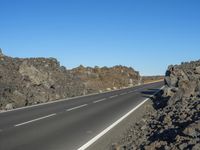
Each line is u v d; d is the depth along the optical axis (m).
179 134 9.53
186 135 9.13
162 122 13.75
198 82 19.92
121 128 15.27
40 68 37.25
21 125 15.73
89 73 65.75
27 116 19.20
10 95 26.36
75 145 11.50
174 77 30.72
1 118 18.36
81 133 13.74
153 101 30.12
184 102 16.08
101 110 22.50
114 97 35.97
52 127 15.17
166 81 31.91
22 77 31.58
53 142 11.91
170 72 33.06
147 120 16.78
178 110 14.52
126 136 13.40
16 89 28.11
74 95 39.41
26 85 30.58
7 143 11.64
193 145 8.07
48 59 43.56
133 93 43.25
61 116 19.16
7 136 12.93
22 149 10.76
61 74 42.16
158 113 18.06
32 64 37.16
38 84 33.03
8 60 34.53
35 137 12.75
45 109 23.27
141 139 11.82
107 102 29.22
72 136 13.07
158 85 70.06
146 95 38.38
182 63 37.06
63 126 15.48
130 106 25.42
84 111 21.88
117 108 23.88
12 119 17.91
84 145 11.52
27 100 28.02
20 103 26.73
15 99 26.50
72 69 67.06
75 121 17.14
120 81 70.75
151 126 14.20
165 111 17.17
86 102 29.33
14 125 15.73
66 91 38.00
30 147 11.05
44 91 32.66
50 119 17.86
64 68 47.78
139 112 21.64
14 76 30.61
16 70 32.28
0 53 36.12
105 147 11.38
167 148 8.80
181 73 27.39
